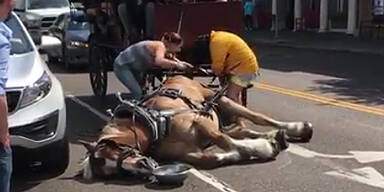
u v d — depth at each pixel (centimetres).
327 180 732
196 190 700
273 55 2495
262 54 2552
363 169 776
